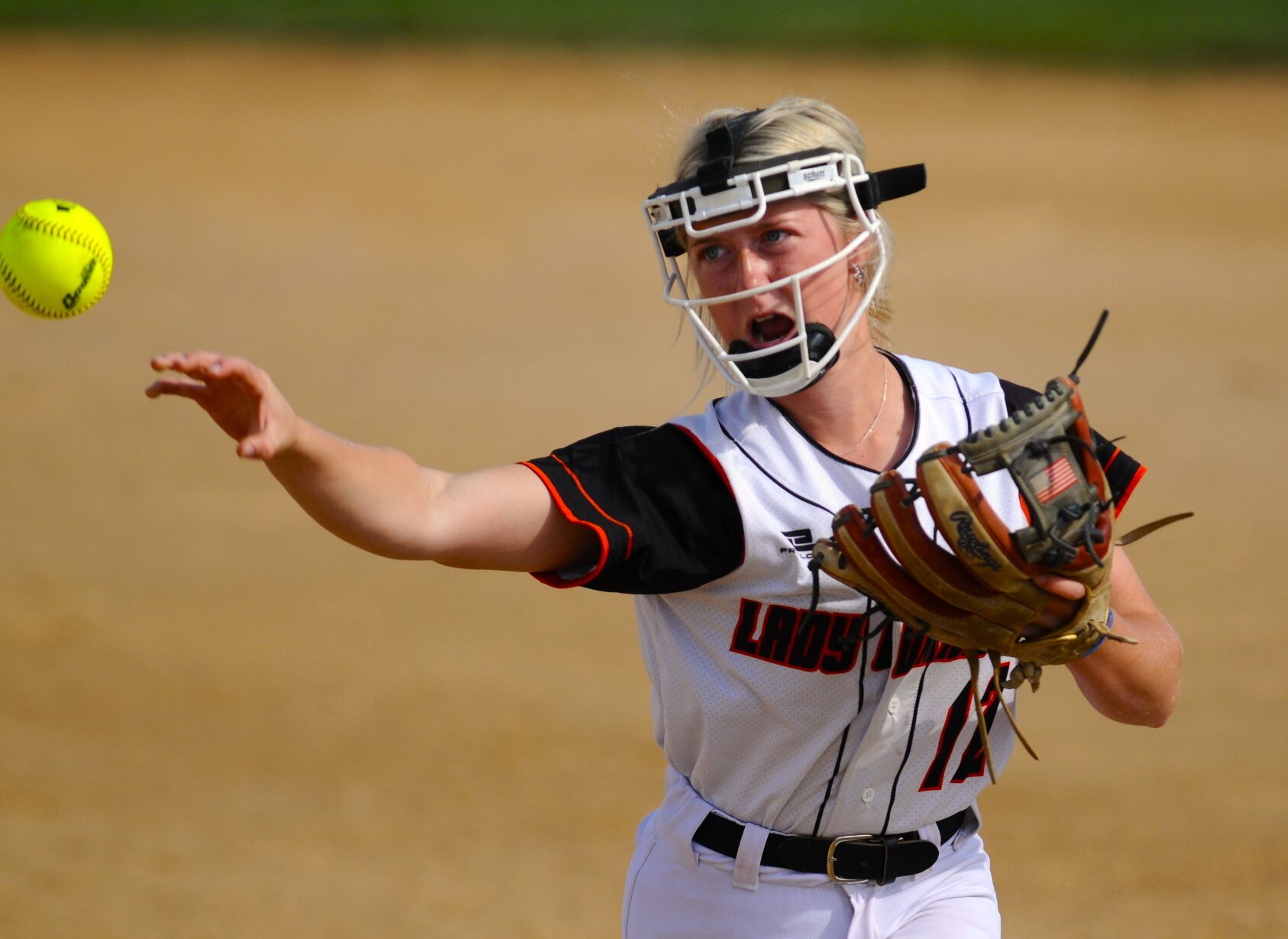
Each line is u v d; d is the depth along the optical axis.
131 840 19.95
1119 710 10.28
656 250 10.08
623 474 9.37
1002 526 8.70
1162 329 46.62
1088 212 60.19
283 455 8.07
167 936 17.48
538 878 19.25
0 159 63.38
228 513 33.09
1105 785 22.22
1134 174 65.44
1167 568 29.97
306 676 25.41
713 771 10.13
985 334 45.72
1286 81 81.38
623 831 20.66
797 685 9.60
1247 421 38.66
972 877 10.55
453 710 24.31
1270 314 48.28
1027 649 9.26
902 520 8.80
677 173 9.86
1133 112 75.94
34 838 19.81
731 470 9.42
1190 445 36.91
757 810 10.11
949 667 9.78
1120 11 96.81
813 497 9.45
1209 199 62.09
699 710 9.95
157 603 28.16
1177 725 24.09
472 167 65.88
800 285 9.27
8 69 79.06
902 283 51.38
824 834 10.11
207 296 49.69
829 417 9.73
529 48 88.00
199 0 95.56
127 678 25.03
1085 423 8.98
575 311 49.16
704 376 10.30
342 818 20.77
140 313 47.84
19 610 27.50
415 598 29.05
